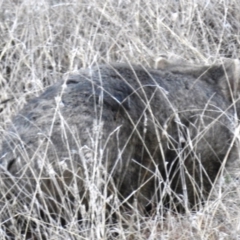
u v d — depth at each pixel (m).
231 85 16.39
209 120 15.55
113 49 19.73
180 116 15.31
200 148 15.38
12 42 19.94
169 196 15.07
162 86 15.45
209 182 15.67
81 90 14.30
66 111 13.94
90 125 13.83
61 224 14.08
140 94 14.90
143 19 20.72
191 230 13.85
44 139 13.66
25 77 18.66
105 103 14.15
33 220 13.52
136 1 20.53
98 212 13.34
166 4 20.94
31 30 19.59
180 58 19.33
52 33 19.83
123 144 14.15
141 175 14.67
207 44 19.89
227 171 15.77
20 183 13.72
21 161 13.73
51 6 20.39
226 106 16.09
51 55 19.59
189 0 20.80
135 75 14.83
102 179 13.53
